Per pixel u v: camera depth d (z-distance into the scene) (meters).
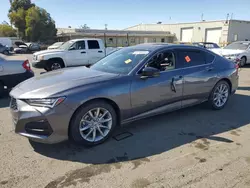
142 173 2.63
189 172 2.65
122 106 3.42
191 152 3.10
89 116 3.19
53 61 9.76
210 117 4.44
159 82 3.76
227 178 2.54
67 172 2.66
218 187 2.40
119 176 2.58
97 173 2.64
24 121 2.94
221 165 2.79
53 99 2.87
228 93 5.02
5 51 24.86
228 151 3.12
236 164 2.81
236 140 3.47
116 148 3.22
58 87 3.05
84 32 39.16
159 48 3.96
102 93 3.17
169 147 3.25
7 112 4.79
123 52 4.30
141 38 43.00
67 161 2.89
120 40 40.88
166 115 4.53
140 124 4.07
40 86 3.16
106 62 4.23
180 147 3.25
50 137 2.92
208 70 4.48
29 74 6.03
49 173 2.64
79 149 3.19
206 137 3.57
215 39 36.81
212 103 4.73
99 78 3.36
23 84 3.47
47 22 43.53
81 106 3.06
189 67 4.21
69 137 3.12
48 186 2.41
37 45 31.81
